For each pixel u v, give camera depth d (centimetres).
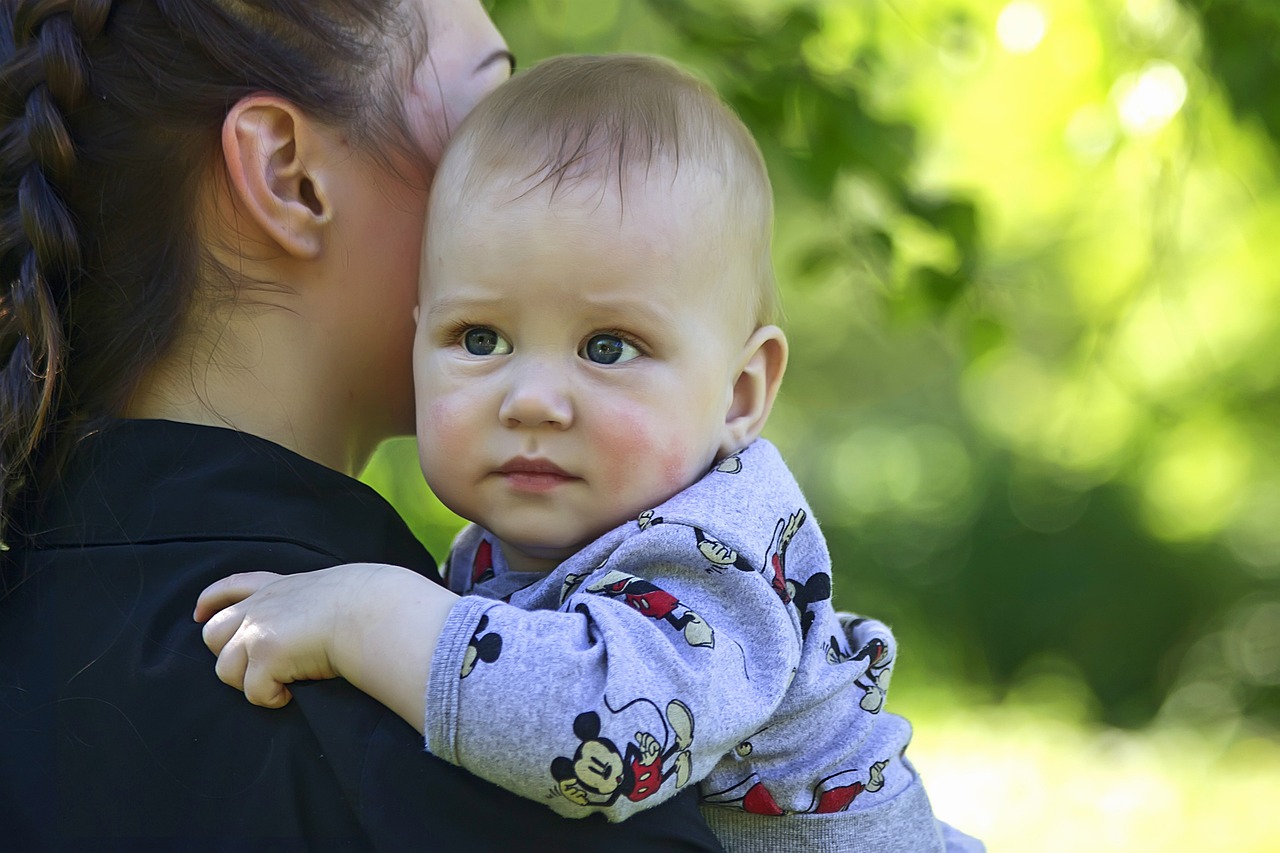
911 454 1788
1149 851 943
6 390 216
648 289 235
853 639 262
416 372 247
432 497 870
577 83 250
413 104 254
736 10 512
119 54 226
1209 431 1451
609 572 222
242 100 230
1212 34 497
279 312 238
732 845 238
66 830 199
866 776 240
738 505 235
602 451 234
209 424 231
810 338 1905
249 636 201
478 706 189
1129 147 609
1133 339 1218
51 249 217
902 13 555
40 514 217
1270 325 1323
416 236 254
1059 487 1619
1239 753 1249
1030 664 1571
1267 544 1570
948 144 749
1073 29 612
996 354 545
